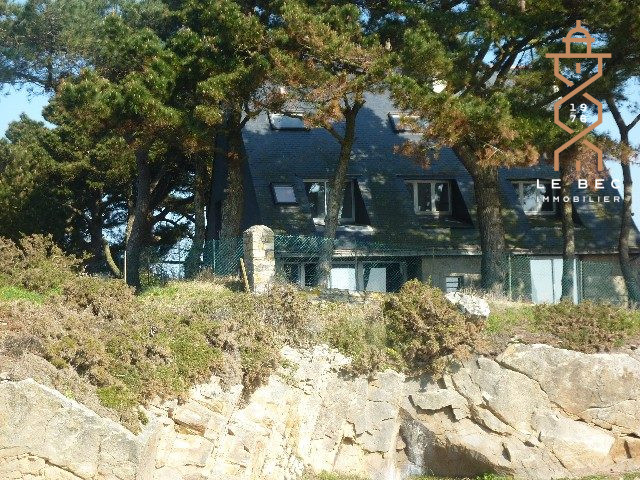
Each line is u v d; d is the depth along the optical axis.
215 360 20.41
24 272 25.17
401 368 25.64
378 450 25.11
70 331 18.55
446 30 28.97
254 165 38.91
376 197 39.09
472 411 25.61
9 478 15.38
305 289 28.66
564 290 34.00
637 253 40.44
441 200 40.78
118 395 17.62
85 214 50.25
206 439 19.02
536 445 25.33
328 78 27.70
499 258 32.94
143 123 30.53
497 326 26.66
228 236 35.53
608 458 25.59
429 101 26.83
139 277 37.59
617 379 25.88
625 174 36.59
